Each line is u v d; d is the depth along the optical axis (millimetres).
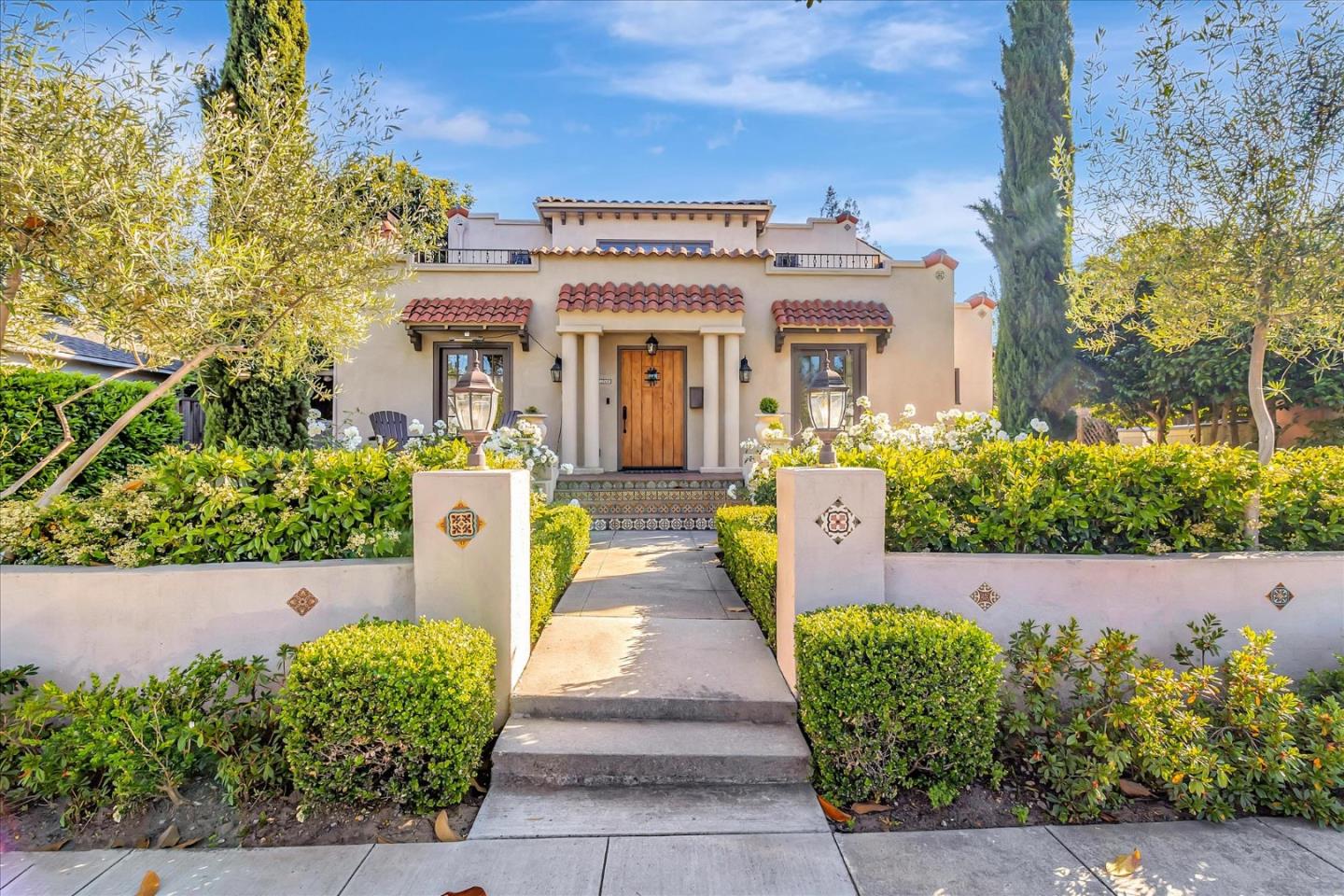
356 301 5262
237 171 4809
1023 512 4055
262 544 3939
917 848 2840
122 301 3848
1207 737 3248
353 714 2971
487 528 3742
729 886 2586
